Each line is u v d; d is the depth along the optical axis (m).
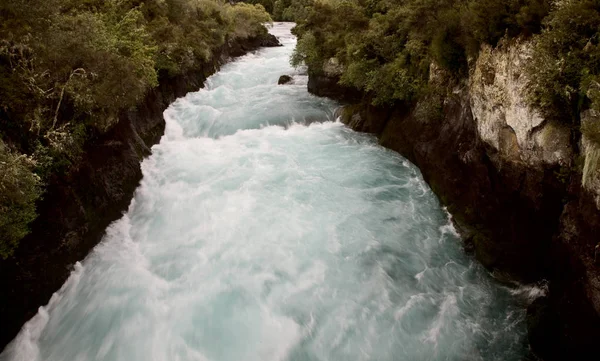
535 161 7.20
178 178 13.40
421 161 13.05
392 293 8.98
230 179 13.27
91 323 8.27
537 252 8.31
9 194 7.05
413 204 11.95
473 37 9.14
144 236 10.87
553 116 6.70
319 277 9.33
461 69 10.62
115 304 8.66
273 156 14.82
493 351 7.73
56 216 9.03
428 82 12.61
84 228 9.91
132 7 18.98
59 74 9.29
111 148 11.64
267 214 11.46
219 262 9.74
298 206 11.84
